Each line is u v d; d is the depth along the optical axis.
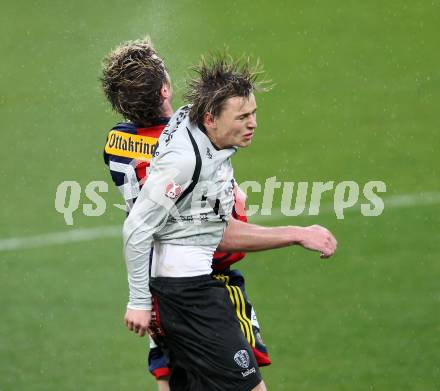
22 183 35.25
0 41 50.06
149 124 16.05
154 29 44.97
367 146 37.31
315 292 26.38
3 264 28.95
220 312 15.32
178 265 15.26
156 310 15.55
